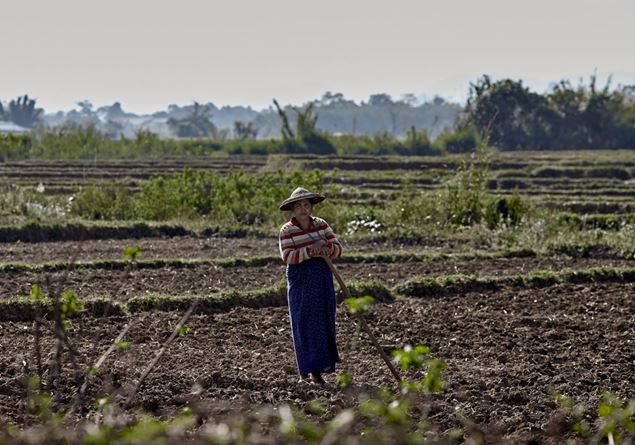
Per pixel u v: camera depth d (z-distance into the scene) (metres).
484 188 37.12
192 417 8.41
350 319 19.59
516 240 31.38
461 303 21.58
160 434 9.18
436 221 35.06
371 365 16.14
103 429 7.71
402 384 9.30
